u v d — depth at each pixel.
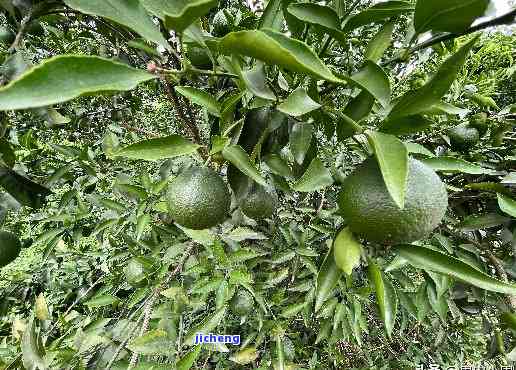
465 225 0.41
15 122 0.46
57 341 0.37
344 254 0.21
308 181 0.24
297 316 0.66
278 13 0.27
